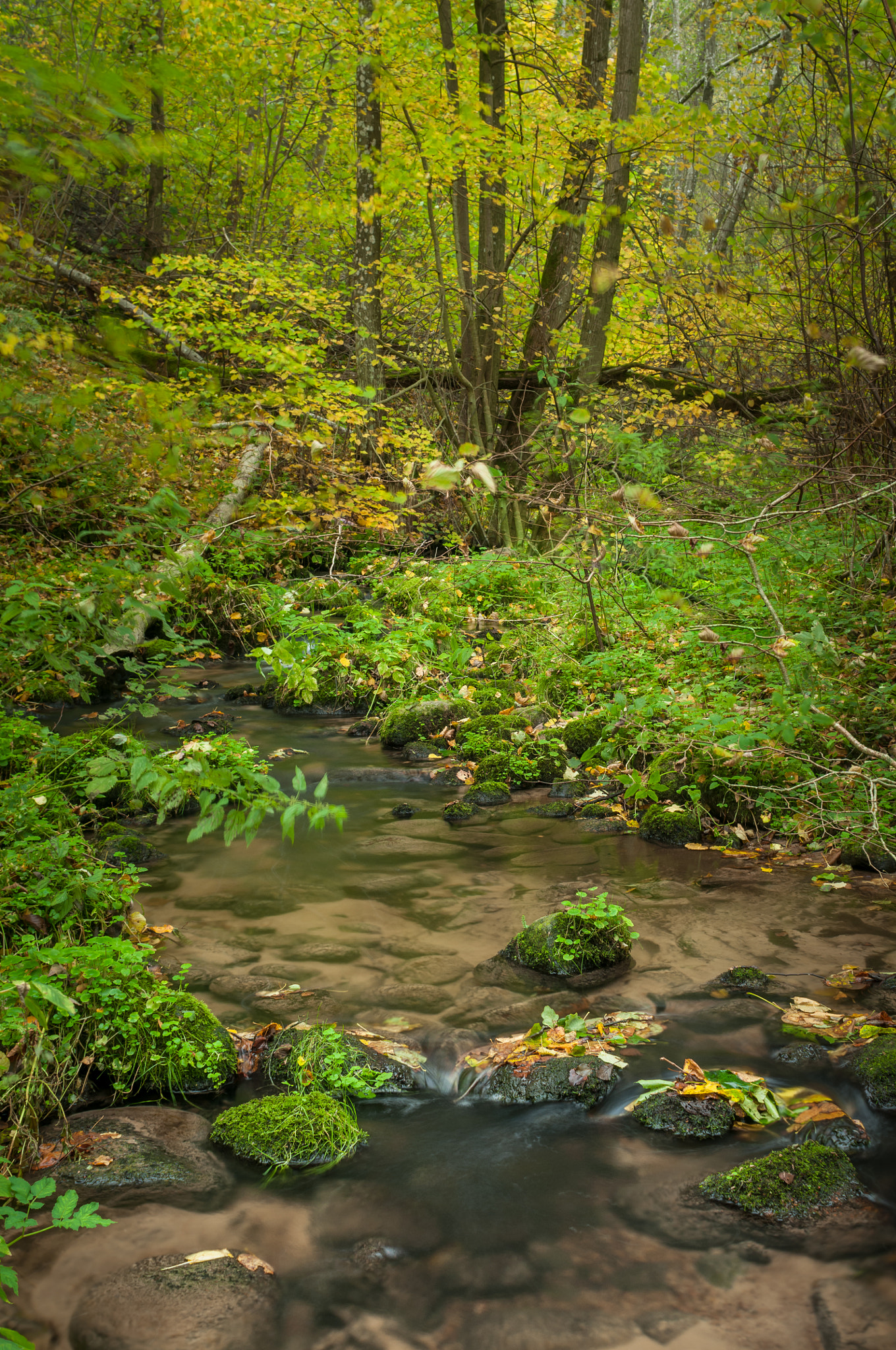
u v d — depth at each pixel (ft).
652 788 18.11
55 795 15.87
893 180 21.91
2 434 24.50
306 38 46.78
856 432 25.43
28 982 9.00
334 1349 6.81
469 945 13.30
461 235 40.42
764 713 18.13
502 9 38.14
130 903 13.69
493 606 31.63
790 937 13.33
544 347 39.32
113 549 22.75
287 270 39.83
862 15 19.98
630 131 32.19
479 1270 7.55
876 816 15.42
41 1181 7.97
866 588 25.20
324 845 17.17
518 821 18.54
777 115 26.53
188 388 33.12
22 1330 6.96
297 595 31.65
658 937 13.46
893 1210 8.16
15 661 16.62
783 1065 10.29
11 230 7.73
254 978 12.28
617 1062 10.19
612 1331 6.92
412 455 35.32
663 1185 8.55
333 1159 9.01
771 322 29.66
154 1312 7.08
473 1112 9.84
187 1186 8.56
